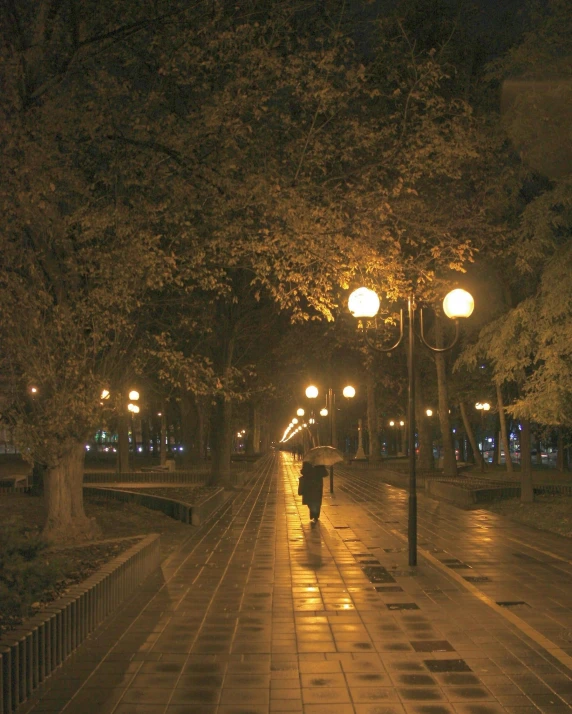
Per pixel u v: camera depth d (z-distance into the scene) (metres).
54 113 11.57
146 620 9.43
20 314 14.02
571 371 17.50
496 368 20.22
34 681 6.77
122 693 6.71
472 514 22.92
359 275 14.70
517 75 18.38
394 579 12.27
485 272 23.19
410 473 13.89
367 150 13.92
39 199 11.70
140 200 13.15
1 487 31.02
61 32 12.18
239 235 13.92
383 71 14.56
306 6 12.65
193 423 51.69
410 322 14.77
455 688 6.82
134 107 12.46
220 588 11.53
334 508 25.38
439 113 13.92
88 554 11.80
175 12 11.44
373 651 8.03
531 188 21.25
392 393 64.62
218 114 12.23
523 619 9.44
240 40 12.30
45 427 15.13
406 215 15.12
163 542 16.66
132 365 16.75
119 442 41.38
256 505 26.83
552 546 16.02
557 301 17.16
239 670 7.39
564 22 17.95
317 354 35.50
